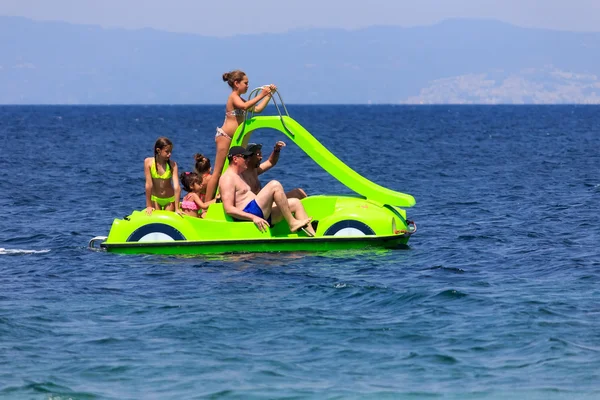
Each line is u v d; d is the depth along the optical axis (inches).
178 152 3292.3
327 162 1058.1
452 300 738.8
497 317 680.4
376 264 915.4
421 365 571.5
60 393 521.3
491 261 935.0
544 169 2283.5
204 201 1071.6
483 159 2755.9
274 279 838.5
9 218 1326.3
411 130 5757.9
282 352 601.3
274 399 511.8
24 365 572.4
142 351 603.8
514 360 578.2
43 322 679.1
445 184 1910.7
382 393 520.7
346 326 664.4
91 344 620.1
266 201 996.6
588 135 4584.2
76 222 1290.6
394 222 1032.8
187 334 644.7
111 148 3548.2
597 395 511.8
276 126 1055.6
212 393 521.7
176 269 896.3
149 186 1010.1
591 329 644.7
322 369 565.3
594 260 928.3
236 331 653.3
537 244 1044.5
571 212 1346.0
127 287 812.0
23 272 888.3
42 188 1802.4
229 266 908.0
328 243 995.3
